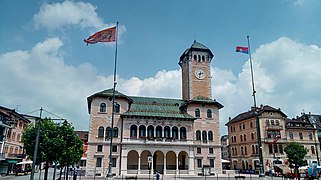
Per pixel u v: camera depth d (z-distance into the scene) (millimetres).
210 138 60531
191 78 68125
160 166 58562
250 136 75438
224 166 89062
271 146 70000
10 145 61938
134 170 53438
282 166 66688
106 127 55375
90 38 36062
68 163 30953
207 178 48656
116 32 36688
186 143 57500
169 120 58531
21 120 68938
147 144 55094
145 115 56594
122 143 54031
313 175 49562
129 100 58656
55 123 30172
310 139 74250
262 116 71812
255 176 54469
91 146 53531
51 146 27250
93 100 56500
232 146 86250
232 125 87500
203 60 70500
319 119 84938
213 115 62406
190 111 61500
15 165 61906
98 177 49594
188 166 56594
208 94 67938
